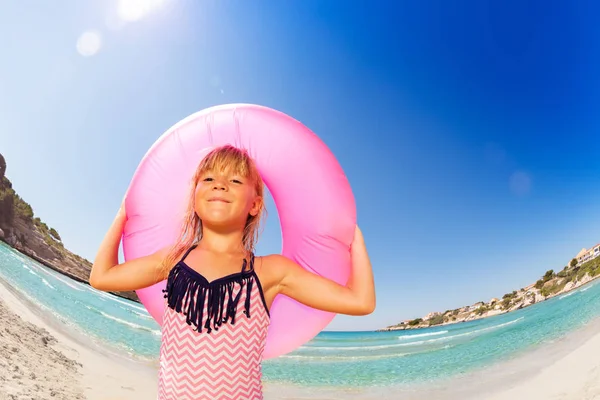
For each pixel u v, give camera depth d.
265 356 2.01
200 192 1.56
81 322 13.62
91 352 10.09
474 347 17.66
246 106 2.05
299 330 1.99
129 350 11.69
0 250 26.27
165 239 1.95
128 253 1.94
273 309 1.98
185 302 1.42
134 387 7.98
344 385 11.93
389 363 15.80
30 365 7.30
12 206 39.22
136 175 1.99
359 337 31.16
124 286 1.66
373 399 10.20
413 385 11.67
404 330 39.75
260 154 2.01
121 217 1.92
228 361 1.38
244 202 1.57
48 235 42.22
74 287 23.44
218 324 1.39
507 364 12.45
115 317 16.94
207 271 1.46
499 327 24.30
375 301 1.69
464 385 10.82
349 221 1.87
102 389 7.34
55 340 9.86
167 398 1.41
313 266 1.92
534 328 19.66
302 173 1.95
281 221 2.09
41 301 14.76
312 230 1.92
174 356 1.40
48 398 5.96
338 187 1.91
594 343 11.98
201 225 1.74
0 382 5.92
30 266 25.64
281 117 2.02
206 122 2.03
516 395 8.83
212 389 1.36
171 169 2.00
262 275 1.55
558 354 12.25
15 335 8.71
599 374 8.69
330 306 1.62
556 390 8.53
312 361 16.48
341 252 1.86
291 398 10.23
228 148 1.70
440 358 16.06
